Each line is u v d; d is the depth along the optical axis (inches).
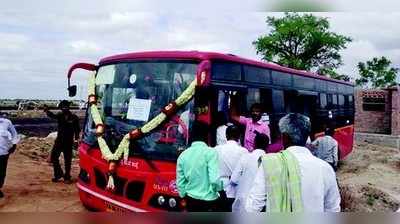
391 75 689.0
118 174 211.0
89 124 240.5
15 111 656.4
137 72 223.1
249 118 238.1
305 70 372.5
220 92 217.8
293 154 104.2
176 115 202.2
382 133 708.7
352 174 469.7
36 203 283.1
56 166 355.9
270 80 280.1
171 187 193.9
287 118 108.7
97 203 222.8
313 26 357.1
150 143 204.8
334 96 431.2
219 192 171.0
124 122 220.1
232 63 232.4
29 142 591.8
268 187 102.8
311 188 101.3
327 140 335.3
